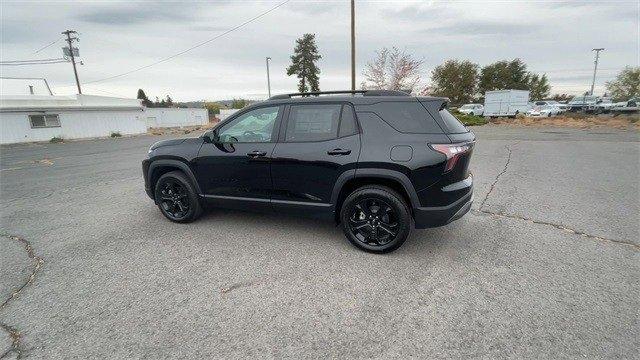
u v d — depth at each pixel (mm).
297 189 3666
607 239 3734
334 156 3404
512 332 2258
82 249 3723
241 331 2320
